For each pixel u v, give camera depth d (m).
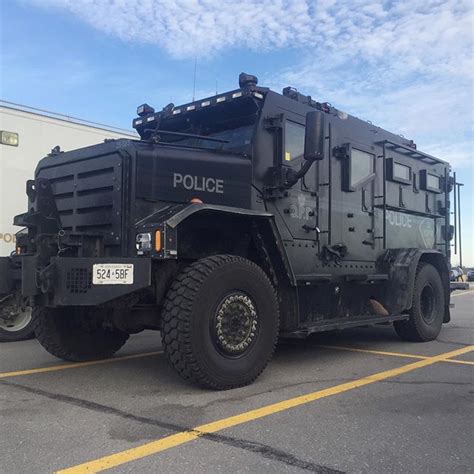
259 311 5.38
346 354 7.19
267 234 5.72
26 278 4.95
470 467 3.32
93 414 4.35
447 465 3.35
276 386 5.31
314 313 6.67
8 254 8.19
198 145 6.56
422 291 8.36
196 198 5.52
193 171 5.53
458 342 8.34
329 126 7.12
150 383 5.41
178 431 3.93
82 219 5.54
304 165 5.89
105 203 5.31
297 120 6.54
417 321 8.10
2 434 3.87
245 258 5.69
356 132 7.70
